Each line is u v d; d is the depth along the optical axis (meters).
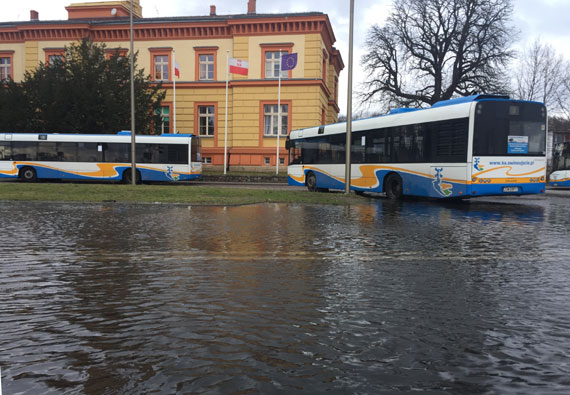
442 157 14.95
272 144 38.00
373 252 6.61
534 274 5.25
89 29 39.72
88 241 7.48
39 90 30.86
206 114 39.59
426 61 40.09
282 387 2.43
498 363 2.77
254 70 37.94
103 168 27.28
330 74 46.41
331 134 20.42
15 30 40.34
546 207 14.58
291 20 36.88
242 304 4.00
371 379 2.54
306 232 8.63
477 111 13.98
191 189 19.45
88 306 3.94
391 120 17.19
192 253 6.47
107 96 30.17
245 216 11.33
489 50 36.78
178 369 2.65
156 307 3.90
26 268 5.47
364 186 18.48
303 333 3.27
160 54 39.50
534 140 14.41
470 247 7.08
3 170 27.70
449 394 2.37
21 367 2.68
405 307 3.94
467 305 4.02
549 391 2.41
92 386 2.44
